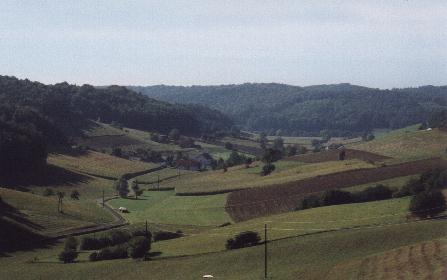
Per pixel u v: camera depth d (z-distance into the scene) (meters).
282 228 116.12
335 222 113.75
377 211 118.00
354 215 117.56
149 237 130.88
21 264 114.25
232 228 127.38
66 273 104.81
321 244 98.38
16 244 130.75
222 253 104.19
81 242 127.06
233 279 87.75
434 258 78.94
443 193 121.06
